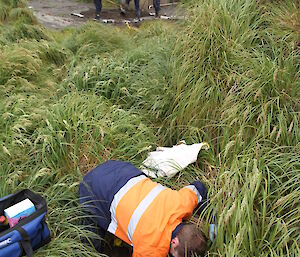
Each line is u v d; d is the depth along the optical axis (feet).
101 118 12.48
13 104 12.87
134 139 11.89
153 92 13.98
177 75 13.41
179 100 13.02
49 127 11.17
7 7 27.09
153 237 8.17
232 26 13.39
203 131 11.89
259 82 11.37
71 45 20.38
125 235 8.92
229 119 11.23
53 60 18.99
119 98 14.38
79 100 12.87
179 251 8.04
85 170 11.06
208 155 11.24
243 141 10.75
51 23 30.99
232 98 11.57
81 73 15.37
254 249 7.96
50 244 8.51
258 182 8.31
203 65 13.05
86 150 11.35
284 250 7.95
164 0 35.17
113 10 35.70
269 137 10.33
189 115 12.49
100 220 9.45
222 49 13.01
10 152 10.62
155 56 15.58
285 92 11.18
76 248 8.86
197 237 8.07
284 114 10.66
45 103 13.66
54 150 10.96
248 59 12.29
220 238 8.16
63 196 9.88
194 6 15.84
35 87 14.99
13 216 8.16
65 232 9.02
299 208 8.17
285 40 13.05
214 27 13.39
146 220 8.33
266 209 8.66
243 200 7.89
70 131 11.19
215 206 8.98
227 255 7.67
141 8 36.04
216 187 9.36
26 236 7.69
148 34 22.03
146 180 9.43
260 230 8.30
